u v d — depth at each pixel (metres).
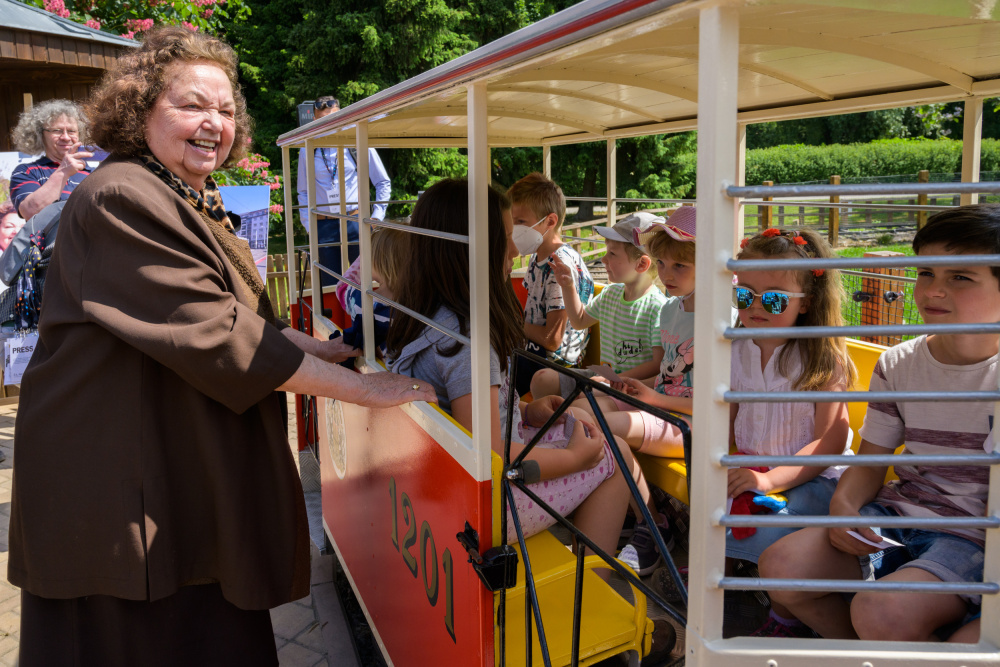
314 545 3.57
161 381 1.75
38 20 5.08
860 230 8.41
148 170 1.77
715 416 1.05
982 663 1.09
